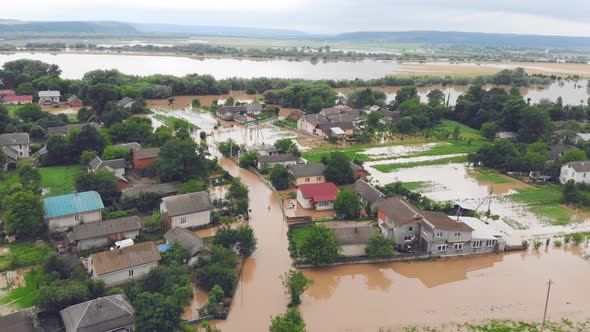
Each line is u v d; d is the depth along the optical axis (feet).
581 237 252.01
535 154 367.04
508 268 227.40
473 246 238.27
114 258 195.62
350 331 176.86
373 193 283.38
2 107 419.95
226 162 379.35
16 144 363.15
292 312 164.25
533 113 454.40
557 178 355.36
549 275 221.87
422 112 545.85
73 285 175.32
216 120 547.08
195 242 215.92
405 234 240.32
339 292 204.03
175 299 167.22
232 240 223.30
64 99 611.88
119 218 237.66
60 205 241.55
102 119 459.32
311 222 266.36
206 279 195.11
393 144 455.22
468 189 332.19
